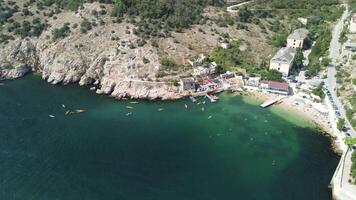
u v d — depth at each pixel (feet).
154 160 561.02
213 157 572.92
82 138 612.29
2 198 481.05
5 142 595.88
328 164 557.33
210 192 500.74
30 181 511.40
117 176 525.34
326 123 655.76
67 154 569.64
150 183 514.27
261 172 540.93
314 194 498.28
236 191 503.20
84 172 531.09
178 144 603.26
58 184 507.30
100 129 640.99
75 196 487.20
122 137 618.44
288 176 532.73
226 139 620.08
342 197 484.33
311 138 621.72
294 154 581.12
